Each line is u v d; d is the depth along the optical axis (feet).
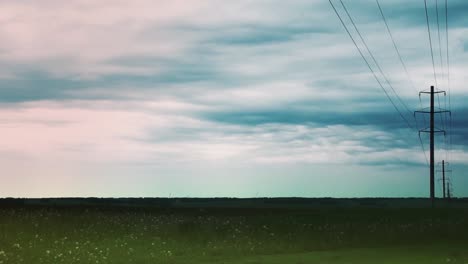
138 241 97.35
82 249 84.12
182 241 101.35
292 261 81.41
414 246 108.17
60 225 110.52
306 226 140.26
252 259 83.76
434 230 139.74
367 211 233.76
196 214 202.49
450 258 85.76
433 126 230.48
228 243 101.45
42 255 75.97
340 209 265.34
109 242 93.97
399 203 440.04
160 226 119.44
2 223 105.60
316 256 88.84
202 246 96.99
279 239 110.63
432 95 231.09
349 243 111.04
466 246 108.78
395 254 92.27
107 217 132.46
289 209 268.00
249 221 148.46
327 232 126.11
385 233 128.26
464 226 151.33
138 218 135.95
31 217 119.55
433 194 228.84
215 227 123.44
